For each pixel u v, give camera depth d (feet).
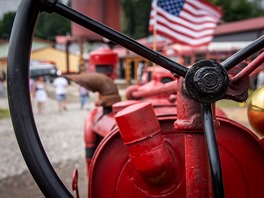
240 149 5.60
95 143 9.91
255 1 172.65
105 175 5.61
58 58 129.18
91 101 57.26
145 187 5.48
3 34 155.22
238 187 5.58
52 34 174.40
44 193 3.44
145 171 4.52
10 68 3.37
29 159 3.38
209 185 3.57
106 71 11.74
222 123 5.58
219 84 3.12
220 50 66.08
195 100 3.18
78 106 51.06
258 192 5.64
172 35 13.93
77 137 27.61
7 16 154.71
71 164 19.69
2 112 43.29
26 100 3.41
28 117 3.40
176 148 5.44
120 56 89.56
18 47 3.37
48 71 113.39
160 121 5.49
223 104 44.37
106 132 8.51
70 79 9.26
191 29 14.03
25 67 3.41
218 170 3.09
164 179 5.08
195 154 3.53
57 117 39.81
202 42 14.08
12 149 23.95
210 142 3.15
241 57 3.32
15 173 18.54
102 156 5.62
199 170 3.53
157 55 3.40
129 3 163.43
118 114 4.46
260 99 5.92
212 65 3.14
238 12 166.61
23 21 3.39
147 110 4.43
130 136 4.39
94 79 9.29
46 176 3.42
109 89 9.36
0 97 63.21
